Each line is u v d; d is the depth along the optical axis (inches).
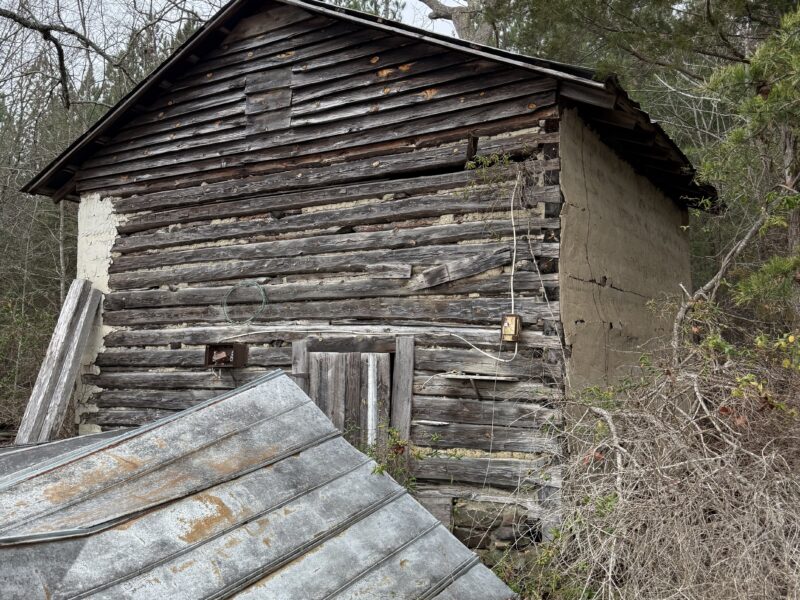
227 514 120.8
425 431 253.4
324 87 296.0
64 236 596.4
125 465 126.9
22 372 496.1
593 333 264.8
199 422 143.2
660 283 365.1
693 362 208.4
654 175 361.4
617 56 457.7
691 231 590.2
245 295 302.2
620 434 182.2
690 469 162.6
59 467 123.6
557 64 235.3
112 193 349.7
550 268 239.8
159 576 104.0
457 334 251.6
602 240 282.4
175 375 315.3
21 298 541.3
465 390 248.1
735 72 241.8
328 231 288.2
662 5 362.9
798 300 268.4
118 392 330.6
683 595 142.5
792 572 141.0
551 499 208.4
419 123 272.2
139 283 333.7
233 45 321.7
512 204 246.5
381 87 282.2
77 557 102.4
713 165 294.4
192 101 331.3
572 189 253.9
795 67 217.8
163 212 333.1
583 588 161.9
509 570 201.6
